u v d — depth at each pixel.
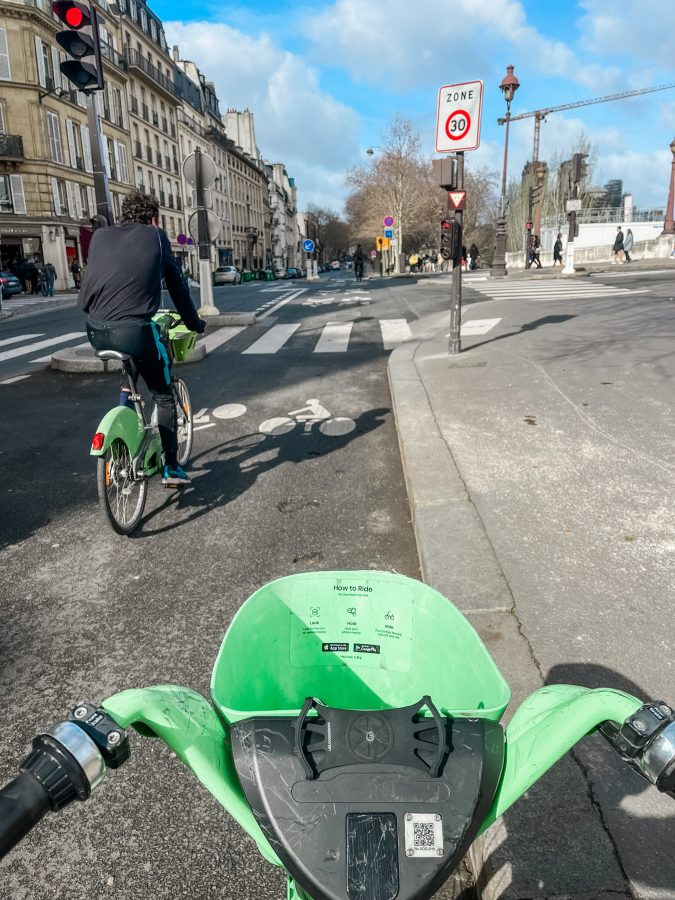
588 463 4.40
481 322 11.08
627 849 1.64
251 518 4.23
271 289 26.61
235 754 0.95
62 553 3.82
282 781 0.90
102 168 7.73
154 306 3.96
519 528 3.52
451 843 0.84
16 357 10.56
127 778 2.17
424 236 78.56
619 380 6.46
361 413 6.56
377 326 12.09
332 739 0.94
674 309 11.03
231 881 1.81
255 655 1.24
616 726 0.96
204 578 3.48
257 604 1.25
